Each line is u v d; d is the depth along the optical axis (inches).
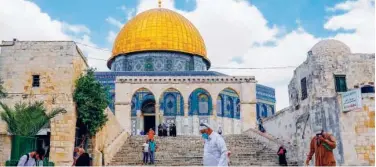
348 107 715.4
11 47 863.1
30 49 863.7
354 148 715.4
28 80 847.1
